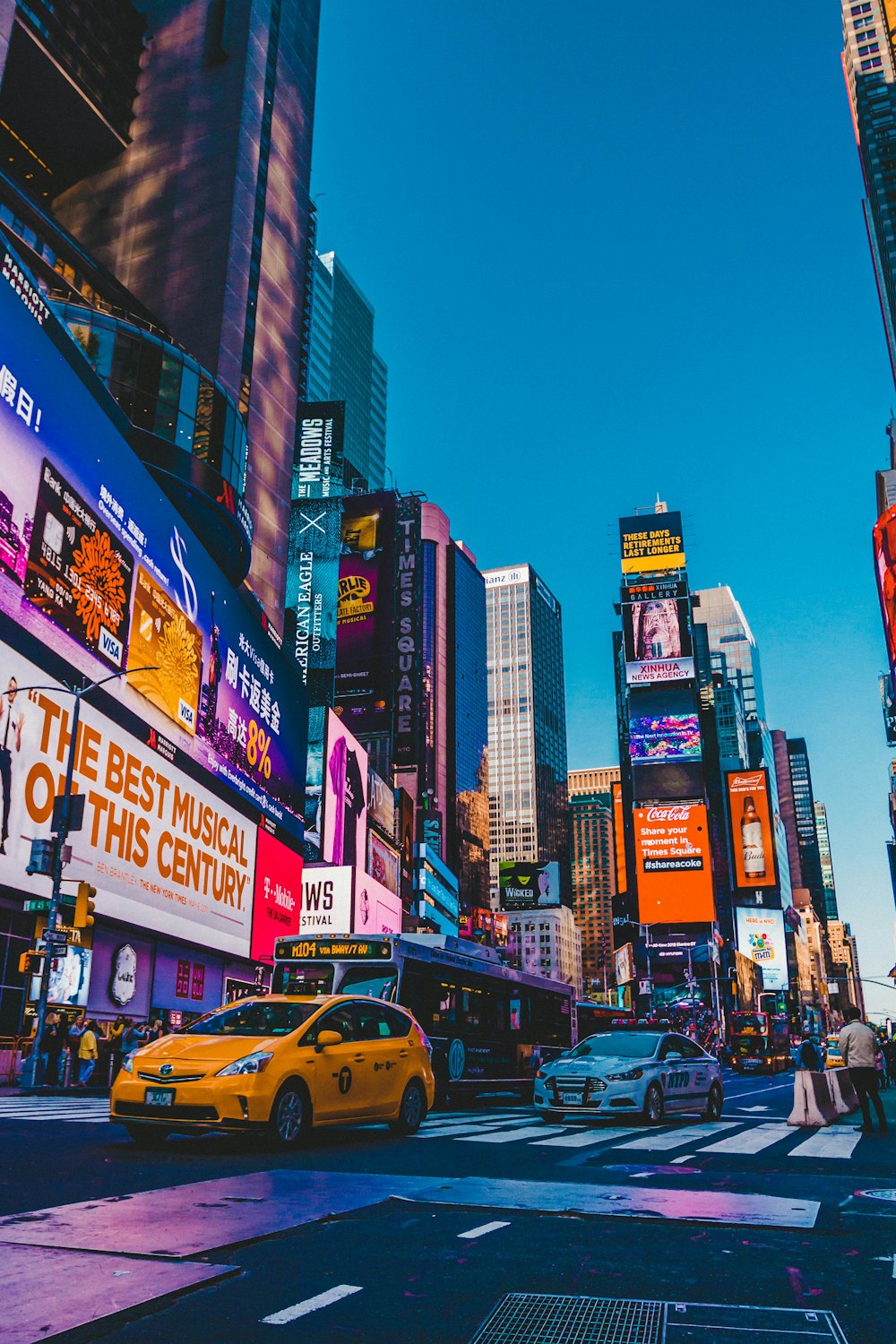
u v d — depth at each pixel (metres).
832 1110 18.42
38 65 69.12
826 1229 6.58
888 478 112.31
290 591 75.94
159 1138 11.55
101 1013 34.34
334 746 71.38
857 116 145.38
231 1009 12.60
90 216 77.25
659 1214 7.01
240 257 72.56
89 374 35.22
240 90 76.38
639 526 155.38
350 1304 4.73
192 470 47.03
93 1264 5.26
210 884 43.91
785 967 163.75
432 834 141.62
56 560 31.44
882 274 134.50
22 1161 9.62
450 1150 11.41
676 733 139.75
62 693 31.27
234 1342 4.16
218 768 45.84
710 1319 4.56
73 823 25.53
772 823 179.75
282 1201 7.29
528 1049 26.55
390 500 92.44
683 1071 17.91
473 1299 4.84
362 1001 13.34
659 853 134.38
